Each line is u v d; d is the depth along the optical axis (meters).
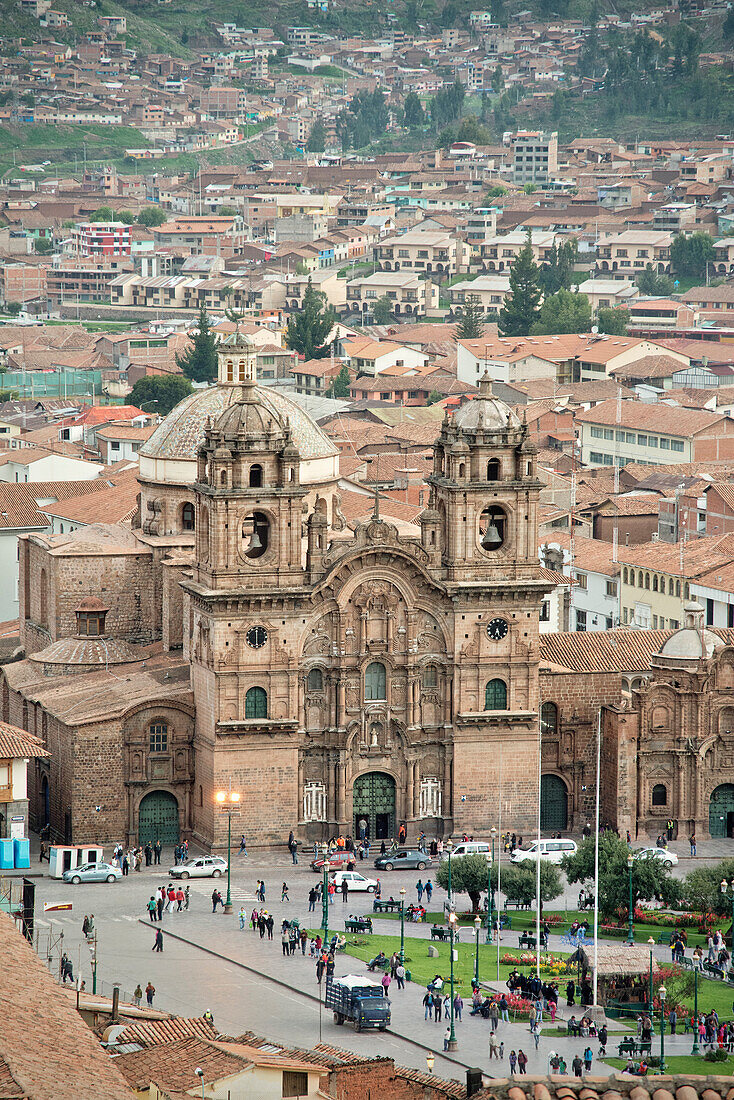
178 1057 179.38
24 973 151.38
